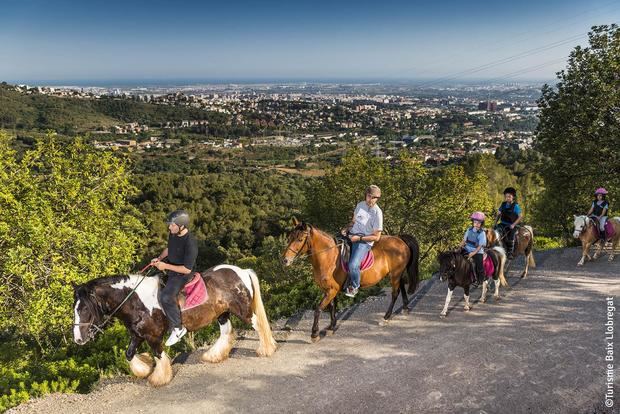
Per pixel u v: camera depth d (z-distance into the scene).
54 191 14.76
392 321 8.60
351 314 9.08
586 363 6.50
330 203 27.70
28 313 11.39
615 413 5.33
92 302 5.92
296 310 9.57
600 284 10.50
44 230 12.60
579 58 20.05
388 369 6.61
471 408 5.54
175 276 6.35
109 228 15.81
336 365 6.82
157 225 52.12
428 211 26.62
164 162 141.00
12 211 13.16
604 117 19.66
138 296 6.22
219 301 6.75
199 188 78.88
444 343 7.42
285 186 91.31
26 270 12.36
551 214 26.52
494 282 10.62
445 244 27.45
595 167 20.45
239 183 88.69
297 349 7.48
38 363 8.48
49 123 187.25
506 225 11.13
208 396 6.07
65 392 6.43
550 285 10.55
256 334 8.15
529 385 5.99
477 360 6.73
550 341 7.30
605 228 12.32
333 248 7.78
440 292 10.27
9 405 6.10
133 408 5.84
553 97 21.11
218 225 63.38
